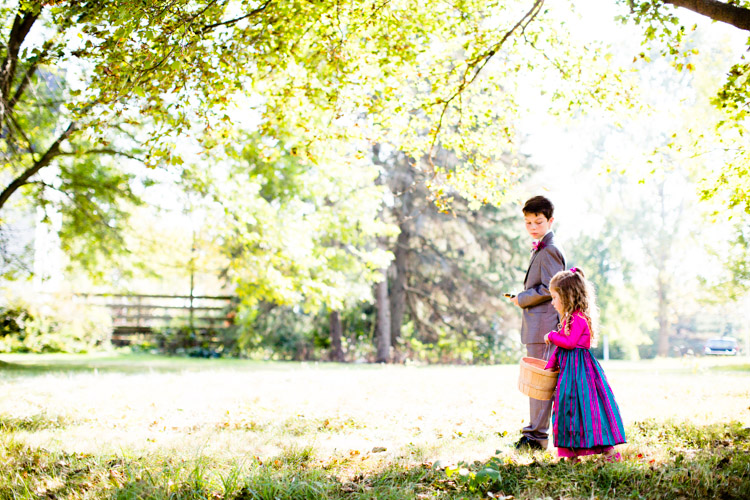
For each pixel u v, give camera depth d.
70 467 4.45
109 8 5.76
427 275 23.31
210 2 5.83
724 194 7.50
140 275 18.06
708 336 43.09
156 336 22.22
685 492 3.50
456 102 8.41
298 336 22.55
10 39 8.73
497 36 7.67
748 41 6.09
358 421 6.43
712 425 5.54
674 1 5.41
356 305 22.33
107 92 6.15
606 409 4.33
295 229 13.59
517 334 23.66
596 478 3.79
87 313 21.00
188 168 12.79
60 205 14.59
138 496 3.64
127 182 14.42
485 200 8.62
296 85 7.90
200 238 17.16
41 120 11.98
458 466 3.89
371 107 7.90
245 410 7.25
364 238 18.31
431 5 7.48
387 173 21.47
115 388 9.19
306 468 4.29
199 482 3.83
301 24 6.69
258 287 13.80
